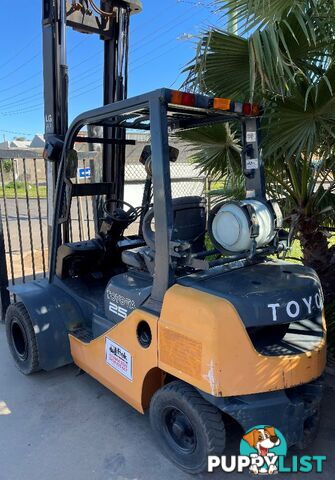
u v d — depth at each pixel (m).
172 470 2.58
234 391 2.19
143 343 2.60
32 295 3.54
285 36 2.98
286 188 3.94
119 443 2.83
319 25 2.94
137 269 3.02
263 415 2.26
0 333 4.59
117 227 3.64
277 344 2.42
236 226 2.41
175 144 4.45
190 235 2.78
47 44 3.75
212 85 3.50
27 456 2.72
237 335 2.17
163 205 2.38
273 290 2.29
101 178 4.64
